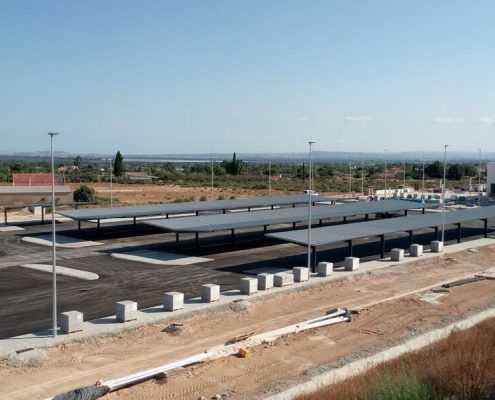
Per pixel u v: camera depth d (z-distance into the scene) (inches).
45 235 2185.0
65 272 1568.7
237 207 2516.0
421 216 2199.8
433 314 1262.3
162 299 1312.7
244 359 979.9
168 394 837.8
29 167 6747.1
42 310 1208.8
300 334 1116.5
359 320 1212.5
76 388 844.6
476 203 3740.2
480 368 836.0
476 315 1257.4
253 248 1982.0
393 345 1058.7
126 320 1134.4
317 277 1552.7
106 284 1444.4
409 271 1699.1
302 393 837.8
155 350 1007.6
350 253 1685.5
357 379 864.9
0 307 1227.9
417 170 7657.5
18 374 890.7
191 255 1839.3
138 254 1836.9
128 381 858.1
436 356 954.7
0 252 1847.9
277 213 2225.6
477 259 1927.9
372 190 4687.5
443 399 746.2
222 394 839.1
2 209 2886.3
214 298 1295.5
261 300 1341.0
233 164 7086.6
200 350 1011.9
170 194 4234.7
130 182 5408.5
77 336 1045.8
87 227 2394.2
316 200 2933.1
